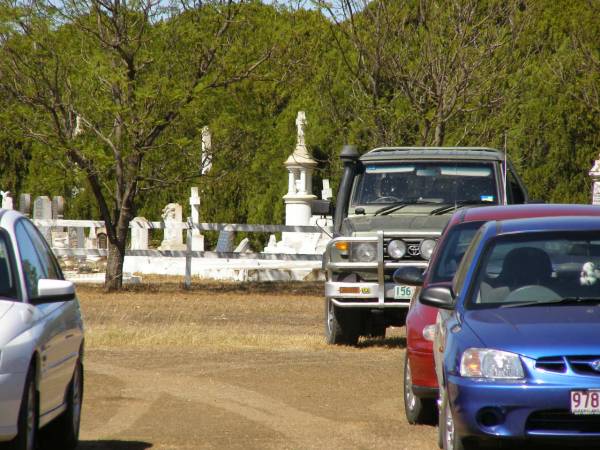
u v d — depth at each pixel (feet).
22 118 222.89
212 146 236.43
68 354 76.54
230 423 90.68
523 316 69.87
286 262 289.94
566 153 402.72
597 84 374.43
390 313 141.38
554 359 65.36
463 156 145.38
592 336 66.18
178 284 250.16
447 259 93.86
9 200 349.00
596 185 315.78
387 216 141.49
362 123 250.78
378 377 116.88
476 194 143.13
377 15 239.71
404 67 238.27
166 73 227.40
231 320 184.34
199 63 227.40
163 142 228.43
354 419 92.79
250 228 240.12
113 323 175.32
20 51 219.20
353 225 139.74
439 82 232.73
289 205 351.25
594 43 408.87
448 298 75.51
